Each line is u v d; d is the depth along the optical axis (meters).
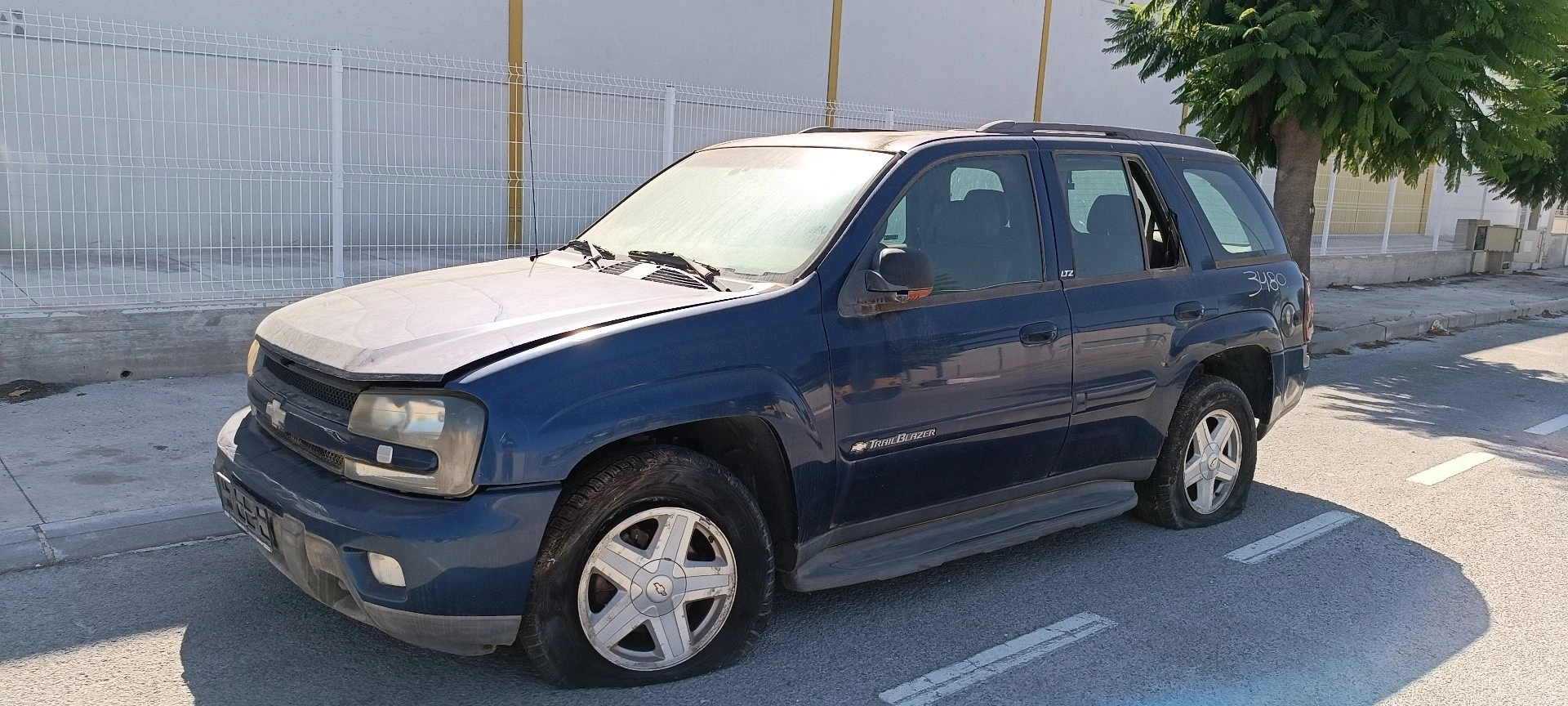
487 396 3.02
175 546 4.51
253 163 10.52
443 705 3.28
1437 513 5.80
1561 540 5.40
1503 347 12.41
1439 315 13.85
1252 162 11.55
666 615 3.42
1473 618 4.36
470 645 3.14
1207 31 10.21
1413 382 9.95
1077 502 4.72
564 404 3.10
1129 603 4.36
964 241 4.16
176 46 9.98
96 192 8.97
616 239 4.45
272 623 3.80
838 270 3.76
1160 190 5.01
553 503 3.09
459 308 3.56
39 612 3.83
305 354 3.38
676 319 3.39
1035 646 3.92
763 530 3.56
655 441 3.54
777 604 4.20
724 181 4.48
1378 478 6.50
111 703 3.23
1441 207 19.53
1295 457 6.96
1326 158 11.53
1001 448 4.25
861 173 4.08
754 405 3.43
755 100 13.45
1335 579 4.73
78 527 4.50
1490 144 10.11
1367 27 9.88
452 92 11.72
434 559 2.97
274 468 3.35
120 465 5.32
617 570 3.30
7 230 9.09
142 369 7.00
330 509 3.07
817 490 3.68
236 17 10.39
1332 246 17.61
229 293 7.83
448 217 10.99
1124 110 20.45
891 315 3.86
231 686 3.36
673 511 3.36
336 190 8.24
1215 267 5.16
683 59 13.94
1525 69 9.91
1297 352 5.63
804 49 15.20
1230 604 4.40
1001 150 4.41
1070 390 4.43
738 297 3.57
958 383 4.02
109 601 3.95
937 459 4.04
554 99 12.34
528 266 4.34
